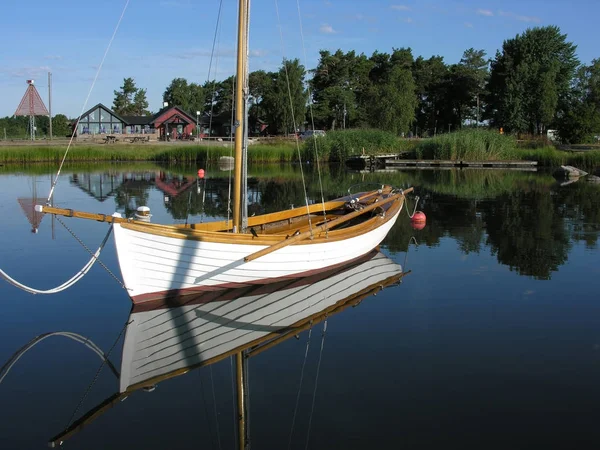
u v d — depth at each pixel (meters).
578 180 32.72
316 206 13.88
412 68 91.44
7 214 18.41
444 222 17.81
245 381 6.63
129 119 75.06
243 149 10.15
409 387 6.45
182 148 49.69
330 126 82.81
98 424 5.69
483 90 85.88
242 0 9.55
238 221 10.23
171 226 9.34
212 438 5.43
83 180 31.75
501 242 14.52
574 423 5.67
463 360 7.17
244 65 9.80
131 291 9.02
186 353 7.42
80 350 7.49
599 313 8.90
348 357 7.28
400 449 5.23
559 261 12.34
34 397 6.23
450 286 10.47
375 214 14.29
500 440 5.38
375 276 11.18
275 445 5.30
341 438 5.41
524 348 7.54
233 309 9.13
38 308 9.14
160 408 6.03
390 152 48.44
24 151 46.62
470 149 44.50
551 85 65.81
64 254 12.68
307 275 10.98
